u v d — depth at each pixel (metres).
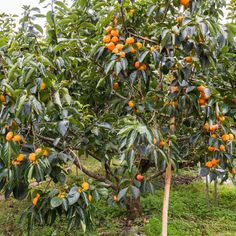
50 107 2.30
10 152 2.14
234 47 3.08
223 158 2.68
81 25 2.83
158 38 2.43
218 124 2.57
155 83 3.03
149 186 2.79
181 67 2.33
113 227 3.88
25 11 2.81
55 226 3.89
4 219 4.24
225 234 3.75
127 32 2.53
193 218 4.15
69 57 2.90
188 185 5.48
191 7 2.24
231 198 4.92
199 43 2.21
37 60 2.21
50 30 2.71
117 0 2.41
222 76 2.95
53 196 2.32
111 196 3.15
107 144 3.19
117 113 3.28
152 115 2.78
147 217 4.12
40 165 2.20
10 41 2.91
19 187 2.46
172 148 2.56
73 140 3.07
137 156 2.84
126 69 2.47
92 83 3.34
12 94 2.09
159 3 2.53
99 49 2.41
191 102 2.48
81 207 2.34
